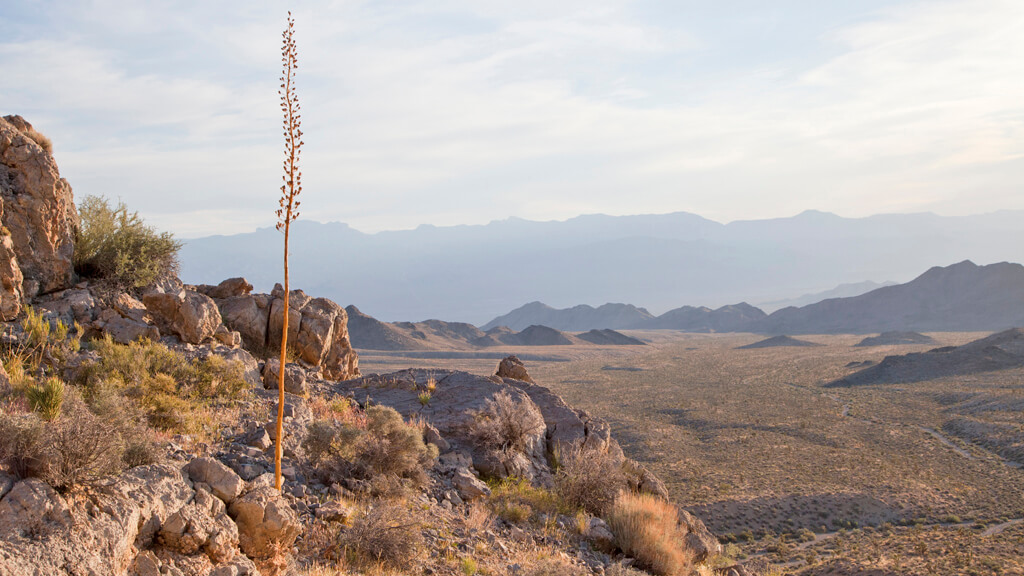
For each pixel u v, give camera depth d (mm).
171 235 21812
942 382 162000
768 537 58781
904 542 53156
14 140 17234
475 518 12922
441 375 23328
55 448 5945
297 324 23953
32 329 14516
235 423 13539
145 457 7820
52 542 5371
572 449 19219
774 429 113188
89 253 19250
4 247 15547
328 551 9445
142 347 16016
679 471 82625
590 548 13820
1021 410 110938
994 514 62188
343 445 13141
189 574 6613
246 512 7812
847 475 78562
